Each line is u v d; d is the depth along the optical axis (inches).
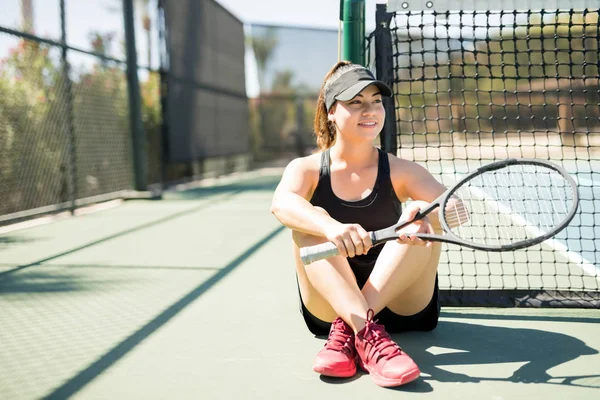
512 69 519.8
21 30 225.9
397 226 77.5
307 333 99.9
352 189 91.0
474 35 122.3
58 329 105.0
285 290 128.1
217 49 403.5
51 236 203.0
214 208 269.6
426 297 92.4
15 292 130.7
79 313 114.3
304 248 78.6
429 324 96.7
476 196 272.5
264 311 113.0
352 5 118.3
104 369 86.5
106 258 164.9
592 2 115.7
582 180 326.6
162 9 317.4
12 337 101.3
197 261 158.9
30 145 240.1
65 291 130.6
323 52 510.9
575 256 158.7
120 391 78.9
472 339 95.3
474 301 112.7
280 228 211.5
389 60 119.5
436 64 123.3
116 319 110.2
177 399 76.0
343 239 76.7
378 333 80.3
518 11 117.7
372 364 79.4
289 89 499.5
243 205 279.0
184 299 122.4
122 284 135.9
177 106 336.2
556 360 86.2
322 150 100.0
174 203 291.7
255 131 503.2
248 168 490.0
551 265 149.3
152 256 166.2
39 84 243.8
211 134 391.5
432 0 116.3
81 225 226.5
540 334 97.3
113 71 300.2
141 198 301.9
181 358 90.0
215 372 84.4
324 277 84.4
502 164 76.6
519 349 90.7
